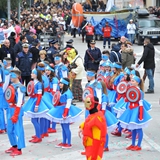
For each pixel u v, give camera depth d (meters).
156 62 26.53
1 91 12.92
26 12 47.53
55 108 11.48
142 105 11.16
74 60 17.23
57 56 15.27
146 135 12.88
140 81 11.45
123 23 39.69
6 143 12.07
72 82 17.28
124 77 12.35
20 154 11.02
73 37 43.81
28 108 11.91
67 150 11.37
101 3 51.78
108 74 13.44
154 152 11.20
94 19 41.16
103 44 34.97
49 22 37.09
